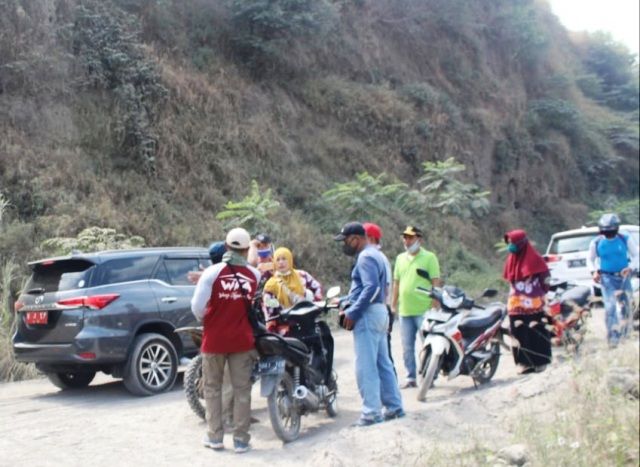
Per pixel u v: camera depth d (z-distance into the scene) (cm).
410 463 555
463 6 3194
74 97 1741
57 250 1348
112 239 1379
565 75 3697
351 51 2742
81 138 1702
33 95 1658
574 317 868
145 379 876
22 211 1468
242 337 621
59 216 1460
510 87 3375
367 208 2039
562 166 3312
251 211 1680
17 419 763
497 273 2233
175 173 1814
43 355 852
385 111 2575
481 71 3253
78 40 1809
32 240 1391
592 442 537
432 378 800
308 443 652
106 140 1736
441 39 3153
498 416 680
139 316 880
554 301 951
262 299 721
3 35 1630
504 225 2812
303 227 1867
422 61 3055
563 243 1527
